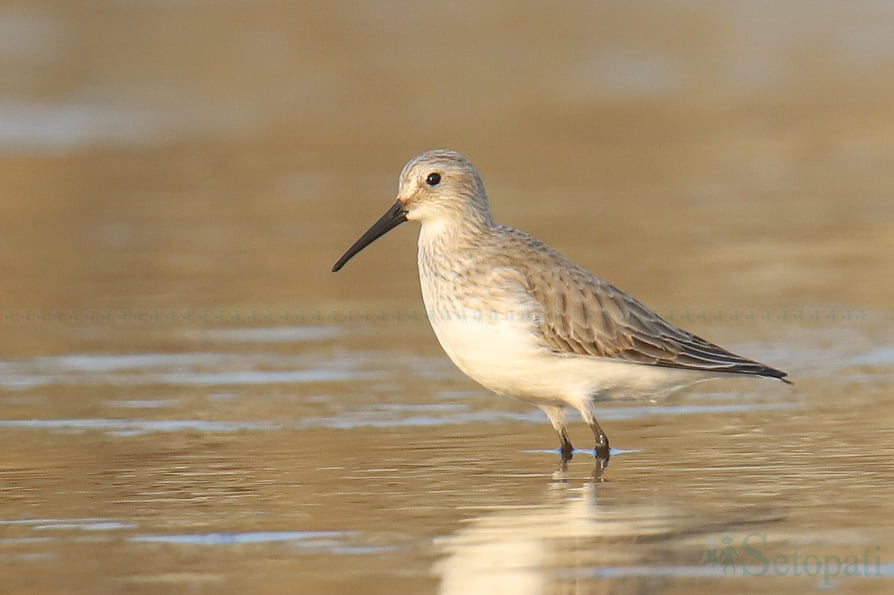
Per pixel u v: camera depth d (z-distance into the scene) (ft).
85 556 26.11
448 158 36.63
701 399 39.63
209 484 31.32
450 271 35.68
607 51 105.50
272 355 45.34
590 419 34.55
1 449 34.60
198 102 90.74
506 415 38.32
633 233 61.11
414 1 123.13
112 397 40.24
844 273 54.29
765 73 97.91
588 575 24.71
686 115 86.84
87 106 89.76
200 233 62.69
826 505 28.73
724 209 65.51
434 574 24.91
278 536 27.25
